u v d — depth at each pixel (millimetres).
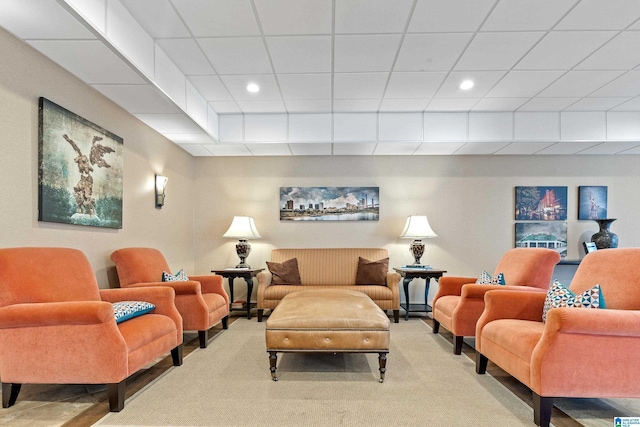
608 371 1958
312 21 2766
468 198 5559
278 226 5602
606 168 5523
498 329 2500
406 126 4734
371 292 4562
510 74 3643
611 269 2395
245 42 3057
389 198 5582
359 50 3188
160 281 3629
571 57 3301
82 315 2066
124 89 3123
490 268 5508
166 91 3256
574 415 2143
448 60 3363
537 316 2725
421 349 3422
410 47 3141
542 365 1976
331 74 3652
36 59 2549
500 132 4727
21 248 2279
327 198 5586
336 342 2611
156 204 4355
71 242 2912
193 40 3021
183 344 3586
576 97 4242
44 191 2578
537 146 4965
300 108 4602
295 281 4945
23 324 2086
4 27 2219
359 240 5574
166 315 2891
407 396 2371
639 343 1968
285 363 3010
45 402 2270
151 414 2111
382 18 2730
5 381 2141
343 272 5113
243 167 5645
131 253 3455
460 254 5531
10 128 2342
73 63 2664
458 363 3033
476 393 2428
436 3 2553
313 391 2443
